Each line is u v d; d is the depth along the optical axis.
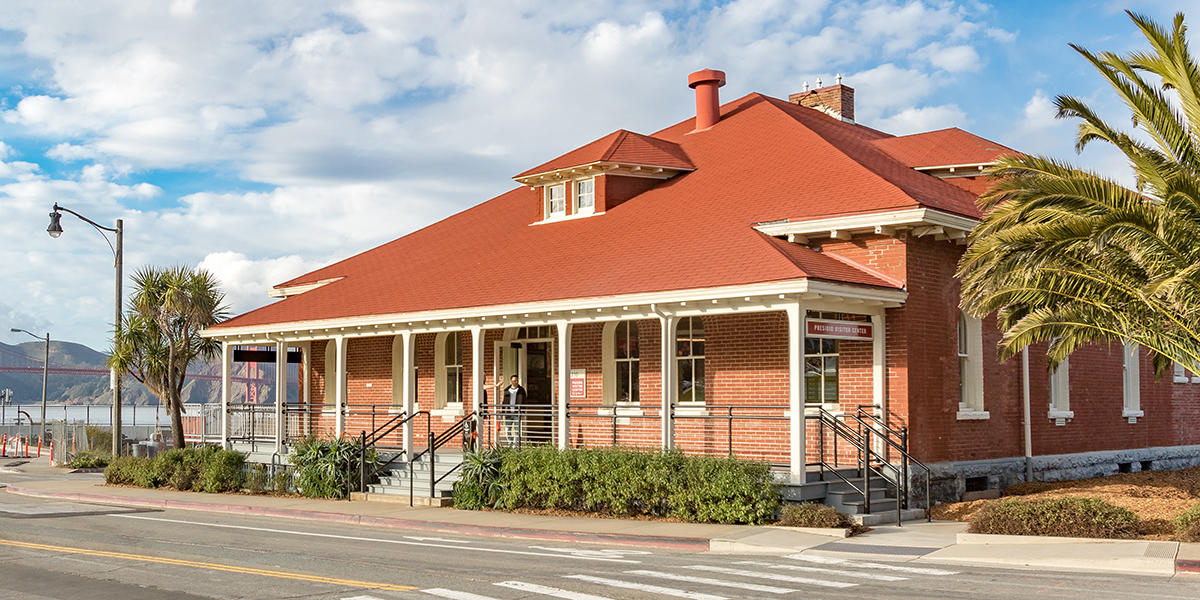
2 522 19.97
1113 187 15.30
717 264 20.25
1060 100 16.16
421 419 28.97
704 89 29.89
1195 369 16.12
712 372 22.39
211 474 26.28
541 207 28.56
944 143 25.75
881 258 20.55
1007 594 10.88
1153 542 14.08
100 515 21.58
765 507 17.72
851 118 31.77
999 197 17.03
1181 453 29.81
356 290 28.19
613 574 12.68
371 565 13.62
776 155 25.58
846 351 20.86
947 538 15.74
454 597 11.09
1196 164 15.02
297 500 23.75
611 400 24.44
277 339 27.81
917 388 20.20
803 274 18.14
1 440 50.09
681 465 18.77
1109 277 16.02
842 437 20.41
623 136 27.86
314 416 31.69
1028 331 16.58
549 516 19.62
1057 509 15.21
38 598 11.46
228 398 29.02
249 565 13.70
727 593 11.17
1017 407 23.17
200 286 36.22
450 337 28.88
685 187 26.05
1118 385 27.31
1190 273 13.87
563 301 21.36
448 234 31.58
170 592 11.69
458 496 21.39
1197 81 14.61
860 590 11.29
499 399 26.92
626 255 22.80
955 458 21.08
